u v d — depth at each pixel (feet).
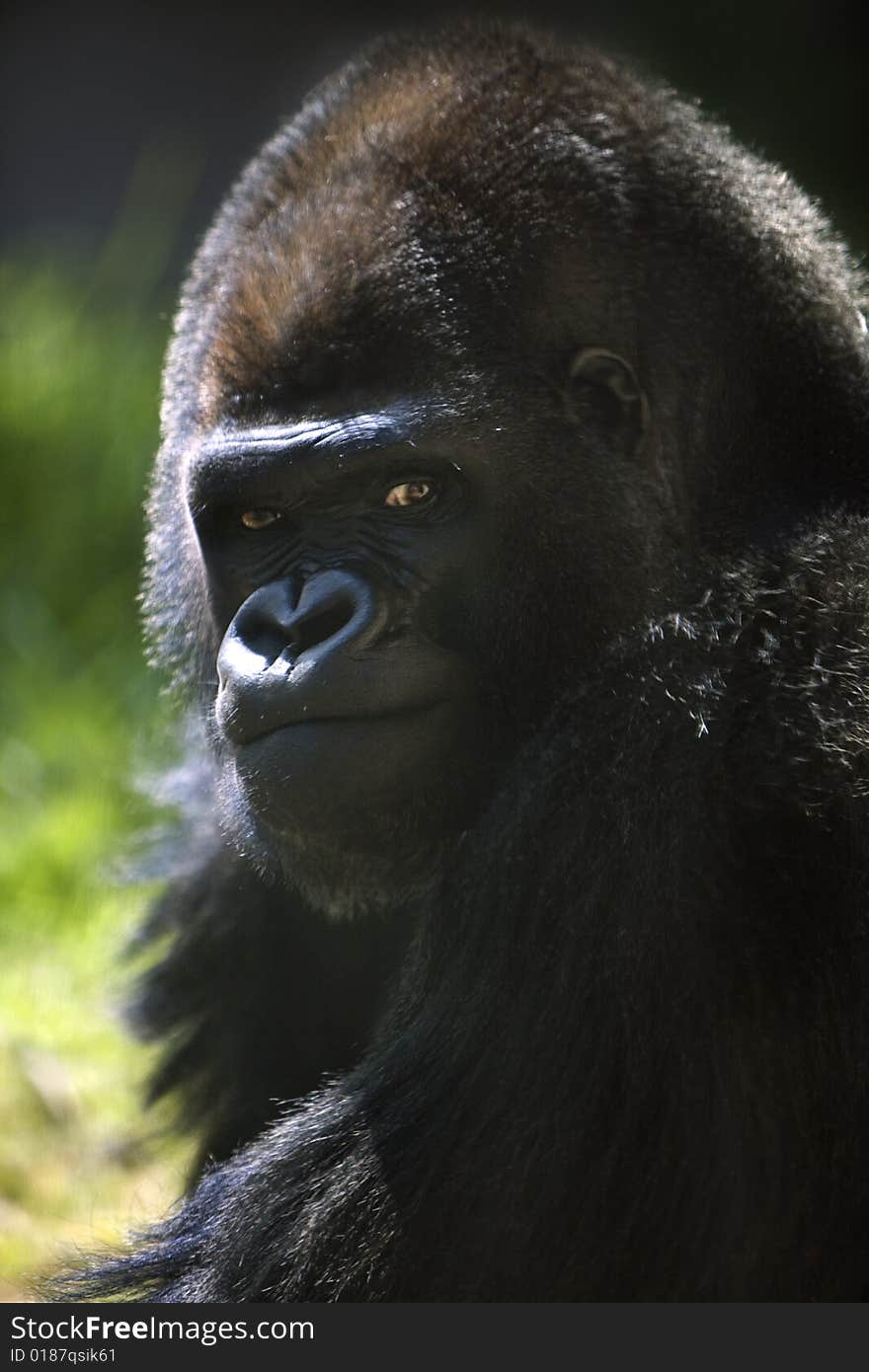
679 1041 32.71
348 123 39.37
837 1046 32.76
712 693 34.19
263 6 161.99
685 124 39.93
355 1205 33.99
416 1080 35.12
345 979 44.68
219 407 37.45
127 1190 52.03
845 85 137.69
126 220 132.67
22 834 69.00
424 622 36.27
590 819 34.47
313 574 36.40
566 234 36.91
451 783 36.70
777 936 32.45
